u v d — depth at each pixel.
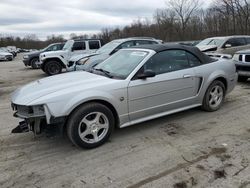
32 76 13.57
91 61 8.85
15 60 31.20
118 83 4.17
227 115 5.37
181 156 3.76
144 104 4.46
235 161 3.56
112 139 4.39
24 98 3.88
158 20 53.91
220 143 4.12
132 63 4.59
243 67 7.82
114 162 3.67
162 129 4.75
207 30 47.62
